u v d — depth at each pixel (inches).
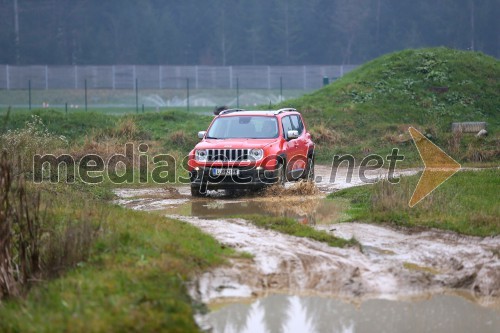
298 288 1118.4
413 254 1258.0
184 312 944.3
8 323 877.8
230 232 1358.3
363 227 1444.4
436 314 1029.2
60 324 845.2
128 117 3713.1
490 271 1159.0
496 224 1380.4
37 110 3747.5
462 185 1857.8
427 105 3954.2
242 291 1090.7
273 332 949.8
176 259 1101.1
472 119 3860.7
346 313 1033.5
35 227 1107.9
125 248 1124.5
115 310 891.4
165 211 1740.9
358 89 4126.5
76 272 1033.5
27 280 1034.7
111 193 2009.1
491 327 979.3
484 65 4490.7
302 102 4040.4
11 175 1173.7
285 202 1867.6
